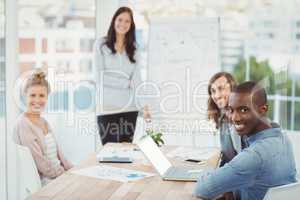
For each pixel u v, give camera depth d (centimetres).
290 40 486
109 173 274
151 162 270
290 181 239
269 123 237
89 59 481
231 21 497
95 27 489
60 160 350
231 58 503
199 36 484
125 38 454
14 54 411
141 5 501
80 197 230
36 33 441
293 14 484
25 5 431
